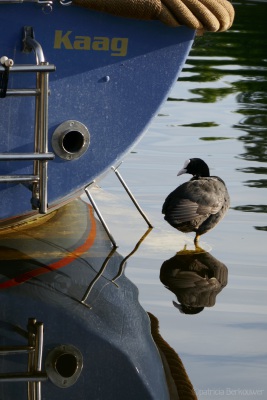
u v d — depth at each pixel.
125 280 11.20
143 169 15.36
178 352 9.47
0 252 11.78
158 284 11.12
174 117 18.61
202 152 16.27
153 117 11.82
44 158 10.64
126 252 12.11
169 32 11.56
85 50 11.34
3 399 8.42
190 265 11.72
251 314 10.40
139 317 10.22
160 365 9.18
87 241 12.34
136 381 8.84
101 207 13.68
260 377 8.97
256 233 12.86
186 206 12.60
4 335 9.58
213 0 11.92
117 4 11.10
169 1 11.31
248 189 14.38
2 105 11.09
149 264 11.73
